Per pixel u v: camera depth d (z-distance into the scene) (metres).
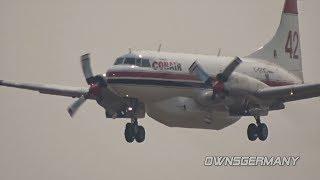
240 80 174.38
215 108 178.50
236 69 184.62
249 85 175.38
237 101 177.12
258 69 189.25
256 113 179.88
